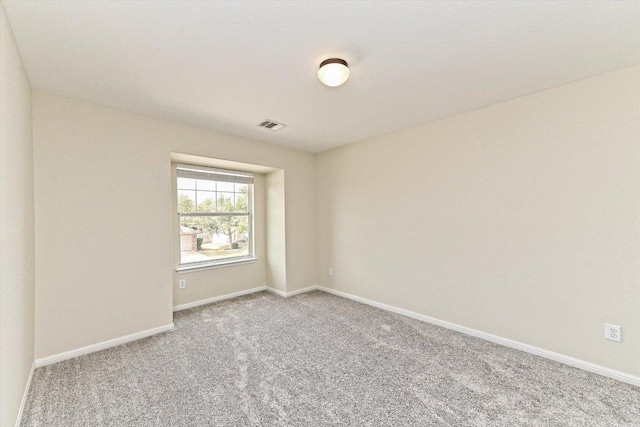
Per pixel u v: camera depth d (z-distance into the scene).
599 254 2.12
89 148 2.53
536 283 2.42
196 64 1.95
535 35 1.66
